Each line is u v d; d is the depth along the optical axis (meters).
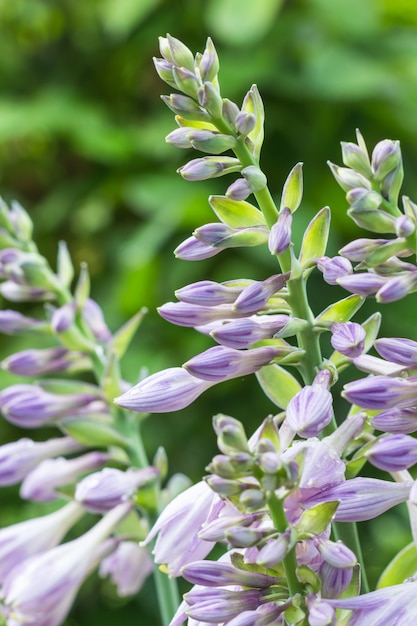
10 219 1.16
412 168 1.99
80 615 1.90
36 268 1.13
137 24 2.12
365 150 0.90
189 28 2.09
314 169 1.95
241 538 0.84
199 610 0.86
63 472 1.12
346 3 1.96
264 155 1.97
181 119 0.93
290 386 0.95
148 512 1.08
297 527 0.86
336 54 1.91
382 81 1.85
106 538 1.09
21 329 1.14
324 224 0.92
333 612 0.84
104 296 2.04
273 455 0.83
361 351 0.88
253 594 0.87
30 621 1.06
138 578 1.13
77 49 2.24
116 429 1.12
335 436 0.90
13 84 2.25
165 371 0.92
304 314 0.92
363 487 0.86
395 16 2.03
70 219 2.15
